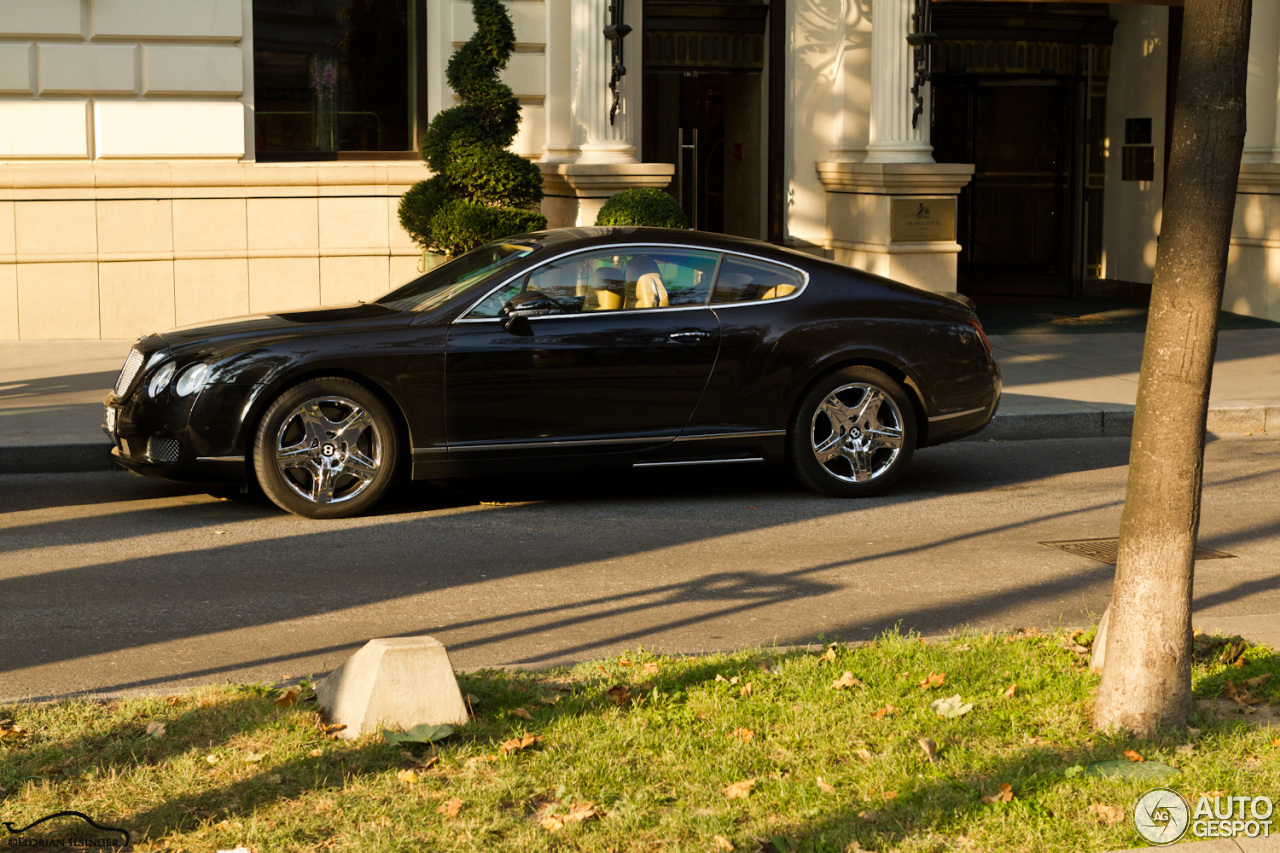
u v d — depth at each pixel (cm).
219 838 365
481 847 360
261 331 796
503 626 601
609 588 665
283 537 761
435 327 802
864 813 384
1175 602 440
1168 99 1802
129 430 790
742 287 852
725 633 593
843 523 809
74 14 1374
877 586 672
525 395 811
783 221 1667
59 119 1391
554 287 825
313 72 1502
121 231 1419
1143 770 408
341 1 1500
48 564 700
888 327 862
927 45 1537
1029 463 1008
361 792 393
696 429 839
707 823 374
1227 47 414
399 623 604
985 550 746
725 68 1644
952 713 457
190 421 776
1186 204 426
